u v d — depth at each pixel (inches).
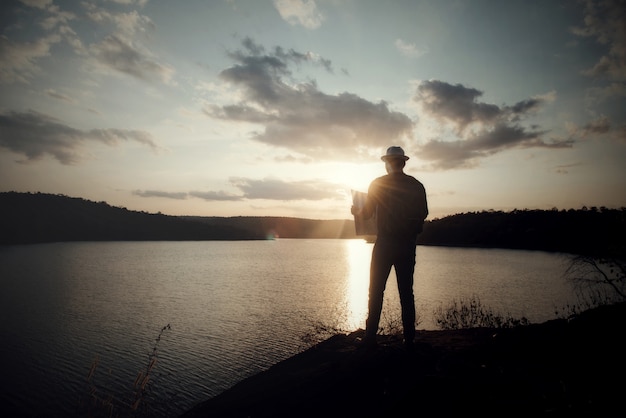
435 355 164.1
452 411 111.0
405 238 169.2
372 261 176.4
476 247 5762.8
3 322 1525.6
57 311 1739.7
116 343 1218.6
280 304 1807.3
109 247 7598.4
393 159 172.4
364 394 135.9
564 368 134.4
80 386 877.2
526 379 126.6
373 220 178.9
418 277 2317.9
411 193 169.5
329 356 200.5
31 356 1104.8
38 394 840.3
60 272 3398.1
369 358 167.8
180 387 834.8
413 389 129.4
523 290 1779.0
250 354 1076.5
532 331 193.0
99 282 2783.0
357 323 1376.7
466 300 1464.1
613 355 139.3
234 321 1478.8
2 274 3228.3
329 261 4822.8
